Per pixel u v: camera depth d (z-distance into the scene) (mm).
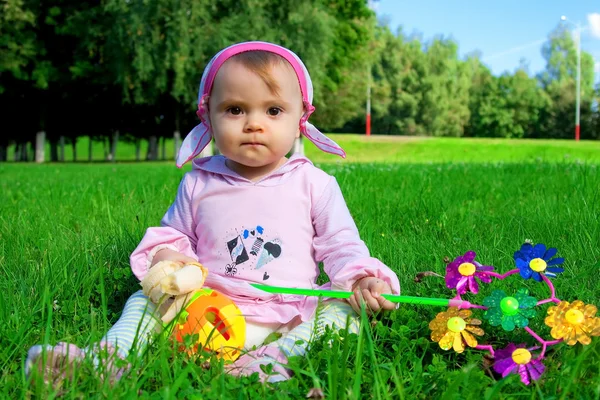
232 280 982
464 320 839
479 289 1044
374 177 2771
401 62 23938
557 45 27828
